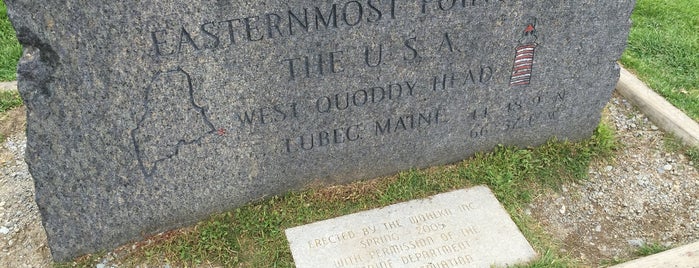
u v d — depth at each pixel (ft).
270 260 6.20
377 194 6.78
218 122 5.99
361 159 6.78
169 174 6.15
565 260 6.23
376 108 6.43
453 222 6.49
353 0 5.72
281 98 6.05
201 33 5.49
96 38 5.26
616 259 6.30
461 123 6.86
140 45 5.39
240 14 5.50
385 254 6.18
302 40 5.79
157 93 5.65
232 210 6.62
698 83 8.52
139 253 6.31
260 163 6.42
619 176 7.19
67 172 5.80
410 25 6.01
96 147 5.75
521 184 6.98
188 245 6.33
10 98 7.97
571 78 6.93
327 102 6.23
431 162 7.08
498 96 6.79
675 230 6.64
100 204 6.08
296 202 6.68
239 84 5.84
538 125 7.20
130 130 5.76
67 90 5.41
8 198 6.79
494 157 7.15
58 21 5.13
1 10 9.23
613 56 6.92
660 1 10.42
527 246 6.29
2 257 6.25
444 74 6.42
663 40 9.37
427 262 6.10
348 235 6.37
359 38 5.93
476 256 6.17
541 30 6.46
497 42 6.38
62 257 6.23
